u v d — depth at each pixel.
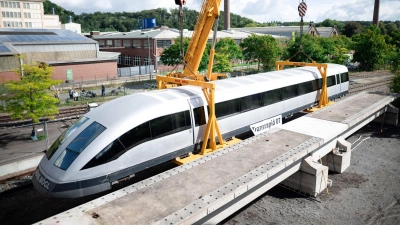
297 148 12.00
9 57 35.06
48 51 42.41
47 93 20.89
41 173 10.51
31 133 20.31
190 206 8.09
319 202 11.95
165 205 8.17
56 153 10.64
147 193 8.80
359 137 19.48
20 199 12.16
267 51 45.22
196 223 8.48
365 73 50.69
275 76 19.00
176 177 9.78
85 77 43.97
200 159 11.14
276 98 17.83
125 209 7.98
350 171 14.66
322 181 12.48
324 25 162.00
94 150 10.22
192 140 13.18
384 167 15.07
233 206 9.52
